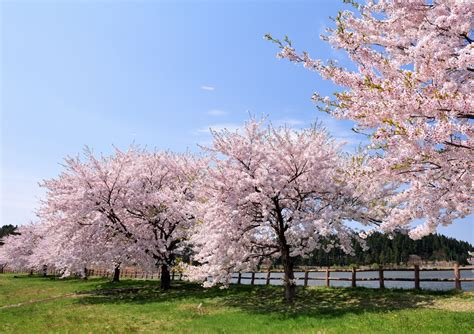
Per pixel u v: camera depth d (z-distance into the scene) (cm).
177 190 2520
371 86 582
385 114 585
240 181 1478
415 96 559
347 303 1441
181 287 2412
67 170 2214
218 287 2284
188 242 2161
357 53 652
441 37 617
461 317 955
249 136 1644
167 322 1238
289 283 1541
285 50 654
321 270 2045
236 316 1250
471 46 542
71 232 2127
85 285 2994
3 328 1220
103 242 2180
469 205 670
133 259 2136
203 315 1334
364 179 740
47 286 3092
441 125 555
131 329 1138
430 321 931
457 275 1491
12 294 2517
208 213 1597
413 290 1609
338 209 1483
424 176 679
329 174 1508
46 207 2330
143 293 2181
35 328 1208
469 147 588
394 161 631
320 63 652
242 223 1560
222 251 1576
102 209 2142
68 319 1370
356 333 856
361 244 1544
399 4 642
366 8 719
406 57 663
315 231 1455
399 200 753
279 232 1569
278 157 1532
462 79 616
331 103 662
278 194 1505
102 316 1416
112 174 2164
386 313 1129
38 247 4659
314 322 1056
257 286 2202
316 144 1559
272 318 1177
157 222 2277
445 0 589
